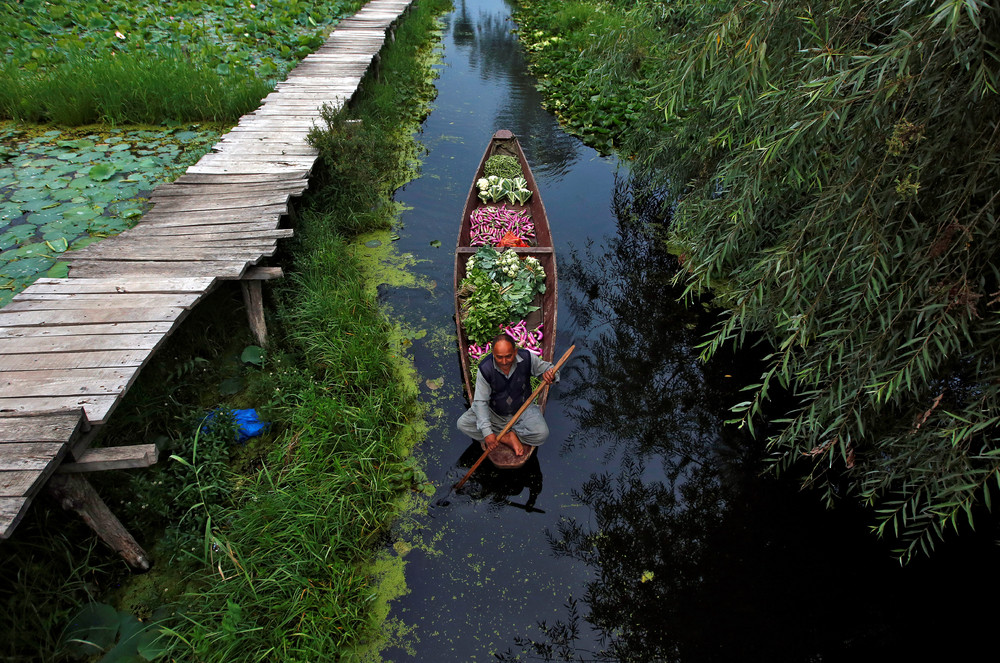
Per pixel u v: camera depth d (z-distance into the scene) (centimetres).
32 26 1216
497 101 1231
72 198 737
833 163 375
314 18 1493
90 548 379
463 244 675
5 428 345
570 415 533
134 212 697
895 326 358
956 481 335
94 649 349
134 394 477
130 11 1365
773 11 364
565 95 1212
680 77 439
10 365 403
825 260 368
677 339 618
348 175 771
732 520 448
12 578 364
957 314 323
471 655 363
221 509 418
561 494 465
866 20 350
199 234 582
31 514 387
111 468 357
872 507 456
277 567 383
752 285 413
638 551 425
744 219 417
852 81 309
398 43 1488
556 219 816
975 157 318
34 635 345
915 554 424
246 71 1111
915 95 321
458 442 502
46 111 953
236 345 576
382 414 505
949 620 383
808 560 420
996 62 293
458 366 574
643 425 525
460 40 1680
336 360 545
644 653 366
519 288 597
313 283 625
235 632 345
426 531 434
